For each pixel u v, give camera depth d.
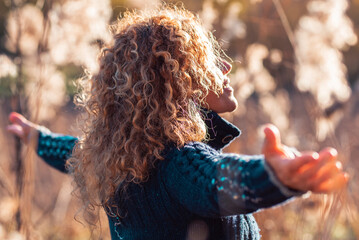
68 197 2.88
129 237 1.18
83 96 1.45
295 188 0.81
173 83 1.13
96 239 2.09
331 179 0.79
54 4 2.02
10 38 2.28
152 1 1.90
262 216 1.88
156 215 1.10
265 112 2.66
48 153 1.67
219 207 0.93
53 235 2.68
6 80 2.14
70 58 2.03
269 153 0.82
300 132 2.44
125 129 1.14
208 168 0.96
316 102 2.10
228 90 1.27
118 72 1.16
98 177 1.20
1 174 2.20
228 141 1.24
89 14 2.02
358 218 1.35
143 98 1.12
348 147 1.80
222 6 2.49
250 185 0.85
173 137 1.08
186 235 1.08
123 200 1.16
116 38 1.21
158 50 1.14
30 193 1.93
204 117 1.20
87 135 1.25
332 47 2.22
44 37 2.07
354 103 2.32
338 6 2.23
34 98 2.10
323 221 1.32
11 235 1.86
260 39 2.65
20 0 2.20
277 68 2.67
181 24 1.19
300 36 2.24
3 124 2.63
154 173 1.10
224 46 2.46
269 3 2.60
